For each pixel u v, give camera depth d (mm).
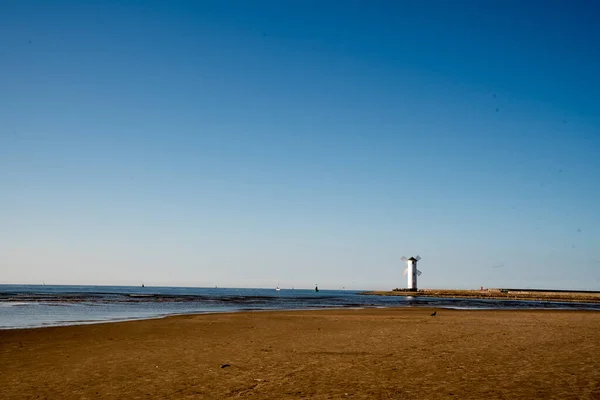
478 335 23547
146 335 24469
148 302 72438
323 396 11078
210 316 38000
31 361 16688
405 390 11531
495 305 77438
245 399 10961
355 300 101250
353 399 10758
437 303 84875
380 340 21734
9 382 13195
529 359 15852
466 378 12812
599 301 116438
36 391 12125
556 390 11250
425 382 12406
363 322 32469
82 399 11266
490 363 15141
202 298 99375
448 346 19375
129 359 16891
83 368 15219
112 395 11609
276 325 30094
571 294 135000
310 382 12633
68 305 58844
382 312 45344
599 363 14930
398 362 15578
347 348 19141
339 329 27391
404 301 95875
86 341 22094
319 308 57531
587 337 22406
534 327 28094
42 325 30953
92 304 62469
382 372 13875
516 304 84812
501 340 21312
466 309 56719
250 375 13727
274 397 11078
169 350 19047
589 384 11859
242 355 17547
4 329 27312
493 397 10672
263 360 16344
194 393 11648
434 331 25781
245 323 31453
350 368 14602
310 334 24719
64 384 12883
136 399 11180
